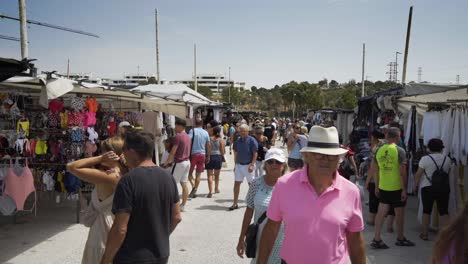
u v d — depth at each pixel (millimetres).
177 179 8312
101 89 7820
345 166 7930
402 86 11211
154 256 2955
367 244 6461
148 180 3014
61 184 7352
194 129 9758
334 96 88562
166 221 3105
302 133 10281
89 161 3533
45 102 5832
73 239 6395
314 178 2719
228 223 7492
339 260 2641
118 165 3717
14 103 7367
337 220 2615
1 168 6844
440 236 2076
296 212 2670
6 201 6844
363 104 14891
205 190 10867
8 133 7207
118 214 2881
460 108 7574
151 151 3242
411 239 6707
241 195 10125
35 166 7504
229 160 18375
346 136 21453
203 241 6438
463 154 7441
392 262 5637
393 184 6148
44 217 7676
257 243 3578
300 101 77875
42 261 5445
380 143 7562
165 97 11773
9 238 6414
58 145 7402
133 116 11742
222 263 5512
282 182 2822
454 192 7152
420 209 7234
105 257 2900
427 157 6523
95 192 3639
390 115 11828
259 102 107250
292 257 2688
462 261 1941
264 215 3615
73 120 7383
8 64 4699
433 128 8219
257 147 8531
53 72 6012
